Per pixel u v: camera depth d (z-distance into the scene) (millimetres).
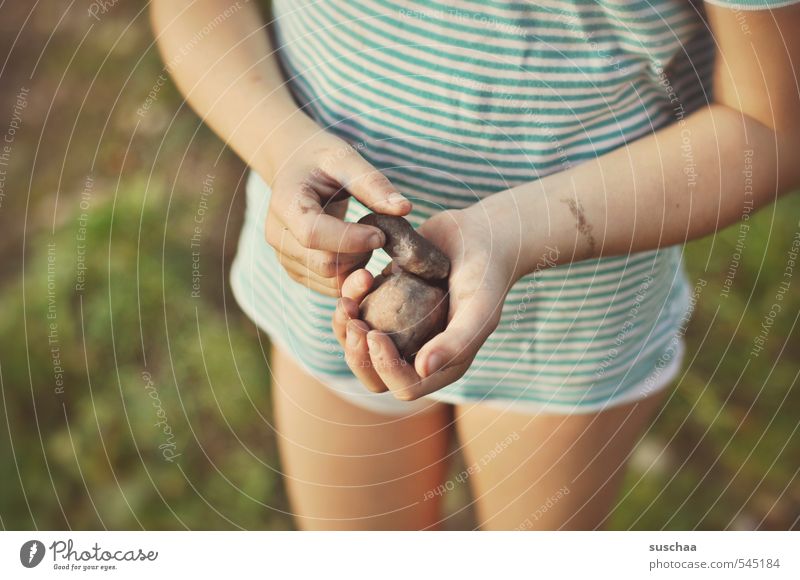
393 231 1112
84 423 2234
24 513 2111
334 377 1424
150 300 2396
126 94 2838
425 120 1221
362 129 1257
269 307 1479
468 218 1142
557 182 1170
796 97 1121
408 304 1099
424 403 1447
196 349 2340
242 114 1242
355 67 1222
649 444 2277
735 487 2188
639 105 1235
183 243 2496
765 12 1044
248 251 1506
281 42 1348
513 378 1387
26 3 3184
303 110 1319
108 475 2178
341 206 1246
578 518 1505
